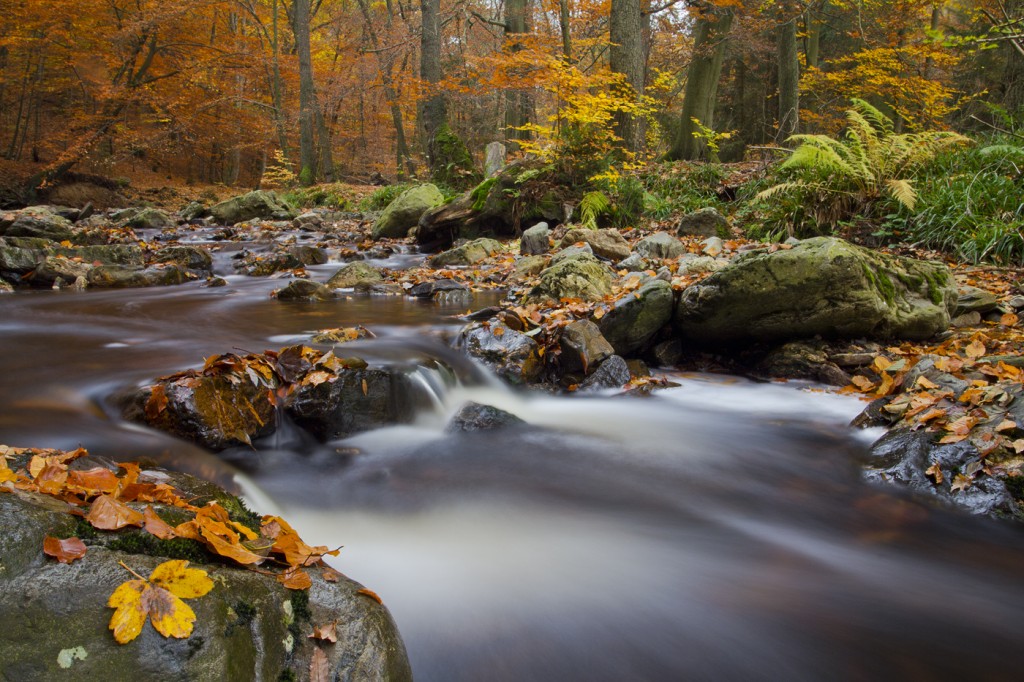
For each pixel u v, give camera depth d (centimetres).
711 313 504
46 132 2105
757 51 1886
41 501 171
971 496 299
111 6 1970
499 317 520
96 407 345
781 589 252
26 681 128
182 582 151
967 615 238
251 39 2667
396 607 226
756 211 948
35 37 1856
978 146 927
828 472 352
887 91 1619
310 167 2350
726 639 223
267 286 838
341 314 648
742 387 486
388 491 325
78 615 139
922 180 851
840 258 472
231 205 1595
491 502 318
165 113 2270
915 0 1160
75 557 150
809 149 852
